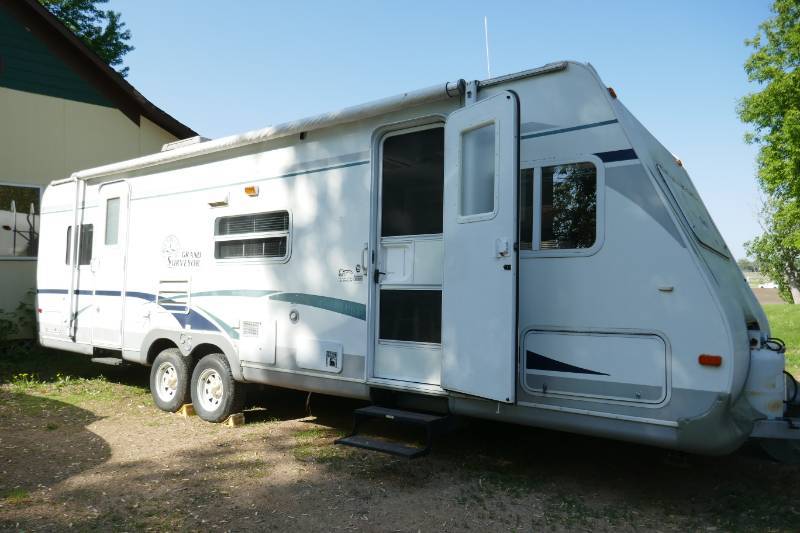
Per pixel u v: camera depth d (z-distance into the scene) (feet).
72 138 37.01
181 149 20.49
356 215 16.05
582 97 12.78
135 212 22.33
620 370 11.89
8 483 13.98
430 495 13.24
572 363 12.43
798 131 40.47
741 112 45.11
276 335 17.69
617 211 12.16
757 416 11.48
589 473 14.60
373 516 12.17
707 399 10.94
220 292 19.27
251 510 12.48
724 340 10.86
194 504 12.79
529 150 13.34
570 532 11.51
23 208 35.09
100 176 23.95
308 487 13.73
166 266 21.06
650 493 13.35
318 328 16.70
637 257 11.87
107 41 57.98
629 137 12.17
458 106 14.37
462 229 13.42
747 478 14.17
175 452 16.38
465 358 13.17
